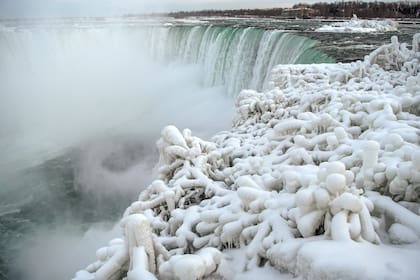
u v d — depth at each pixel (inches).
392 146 186.4
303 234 132.6
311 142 232.1
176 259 138.6
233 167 251.6
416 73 394.3
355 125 258.8
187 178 238.2
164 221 205.9
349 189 133.1
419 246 122.9
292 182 167.8
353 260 108.0
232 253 157.9
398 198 154.6
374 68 434.6
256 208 162.4
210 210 179.6
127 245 143.6
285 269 131.1
